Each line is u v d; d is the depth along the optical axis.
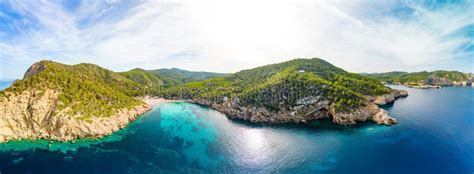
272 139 92.69
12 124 94.38
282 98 128.75
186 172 66.75
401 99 186.38
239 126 115.38
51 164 71.19
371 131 98.81
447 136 91.00
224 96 180.88
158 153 80.44
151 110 162.75
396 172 64.31
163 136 100.06
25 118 97.38
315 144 85.31
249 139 94.06
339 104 117.75
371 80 193.62
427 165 67.69
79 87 122.06
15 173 65.75
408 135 92.69
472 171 64.19
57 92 107.94
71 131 95.44
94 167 69.38
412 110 141.62
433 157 72.69
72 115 99.69
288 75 148.38
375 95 168.25
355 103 117.81
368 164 68.81
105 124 106.44
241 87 196.38
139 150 83.12
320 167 67.88
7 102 96.56
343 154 75.94
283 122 118.31
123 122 119.12
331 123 113.25
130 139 95.88
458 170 64.88
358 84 171.25
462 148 79.19
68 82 119.94
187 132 106.06
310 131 101.25
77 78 132.50
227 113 145.62
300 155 76.12
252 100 135.62
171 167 69.75
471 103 164.50
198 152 81.31
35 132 95.50
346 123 110.31
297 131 102.12
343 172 64.88
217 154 79.56
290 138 93.06
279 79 146.50
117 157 76.69
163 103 198.50
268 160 73.75
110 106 123.00
